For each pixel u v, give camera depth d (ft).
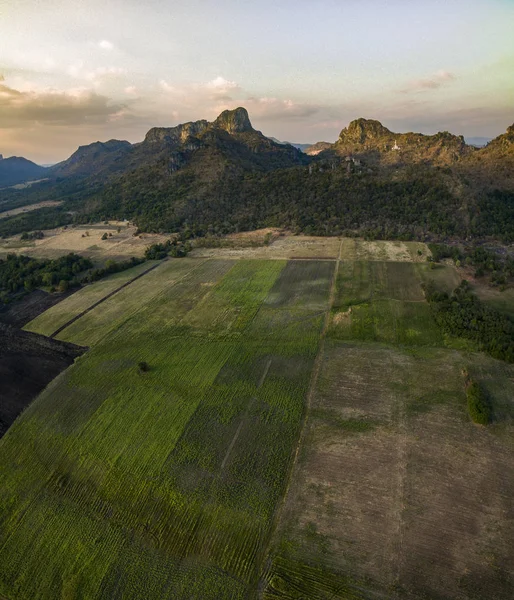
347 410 163.94
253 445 148.87
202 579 106.83
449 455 139.64
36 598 106.11
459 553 108.47
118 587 106.52
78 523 124.88
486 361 191.21
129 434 157.38
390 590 100.94
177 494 130.82
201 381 187.42
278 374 190.08
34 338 241.96
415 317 239.71
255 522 120.37
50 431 161.99
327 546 112.37
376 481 131.44
